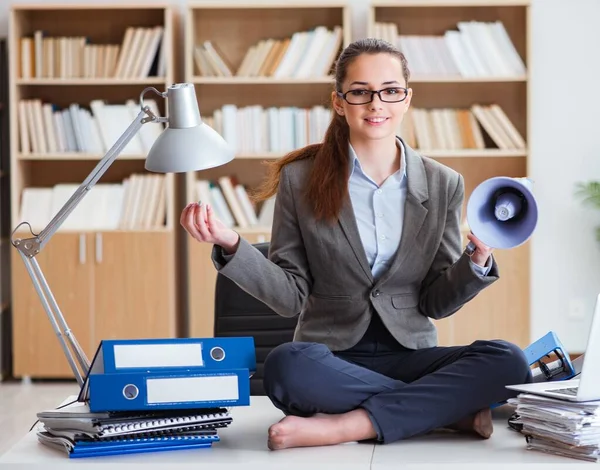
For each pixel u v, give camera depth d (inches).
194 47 249.6
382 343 116.7
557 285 257.4
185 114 103.7
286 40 247.4
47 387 240.5
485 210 107.5
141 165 255.6
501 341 110.0
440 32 251.4
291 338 144.5
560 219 255.9
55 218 111.0
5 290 256.1
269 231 243.9
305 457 99.2
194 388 101.1
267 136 248.1
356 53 114.0
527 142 243.1
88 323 243.3
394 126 114.7
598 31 253.3
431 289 117.0
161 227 244.4
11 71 244.1
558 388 102.0
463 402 106.0
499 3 241.4
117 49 246.8
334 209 115.5
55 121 247.6
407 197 116.9
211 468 97.3
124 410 100.7
